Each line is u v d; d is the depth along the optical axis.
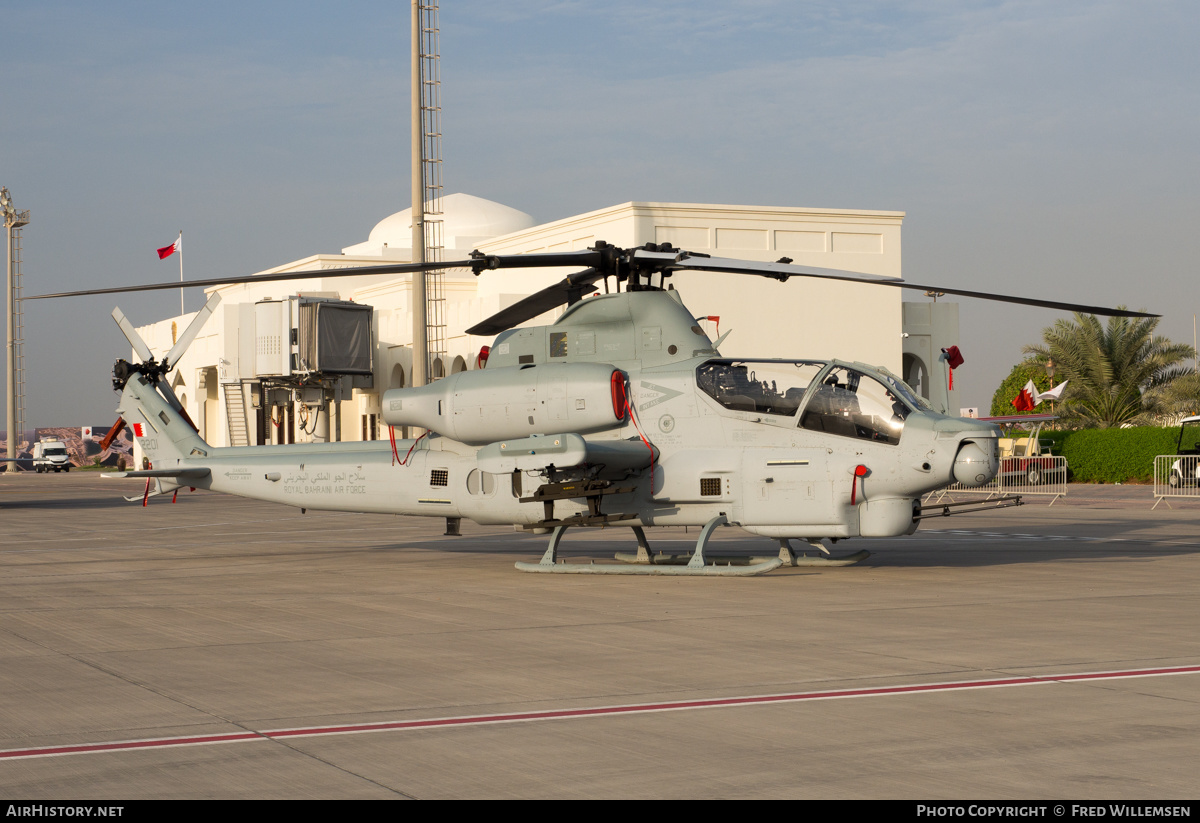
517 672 8.38
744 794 5.38
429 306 47.22
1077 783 5.48
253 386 48.44
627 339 14.87
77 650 9.59
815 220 41.59
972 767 5.77
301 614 11.60
